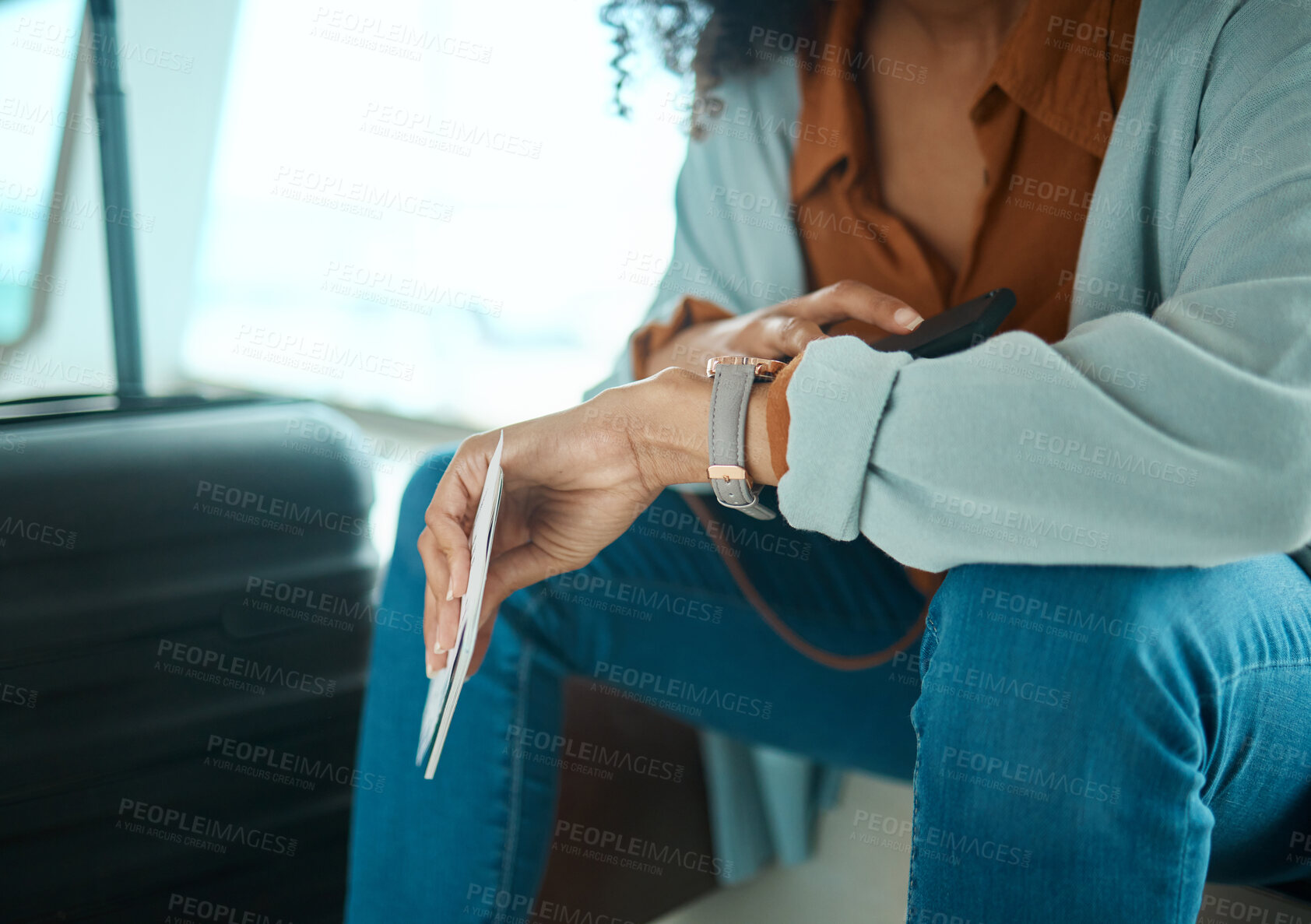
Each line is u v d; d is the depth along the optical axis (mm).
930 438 461
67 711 681
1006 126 792
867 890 1032
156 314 3887
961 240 883
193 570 738
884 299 757
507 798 717
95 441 700
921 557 475
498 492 530
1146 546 421
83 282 3408
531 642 742
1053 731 408
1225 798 466
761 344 821
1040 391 443
